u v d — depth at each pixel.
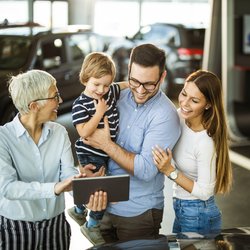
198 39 12.76
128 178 2.84
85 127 3.14
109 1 19.64
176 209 3.54
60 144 3.03
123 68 12.80
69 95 9.48
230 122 9.34
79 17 18.70
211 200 3.47
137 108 3.19
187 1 19.12
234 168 7.67
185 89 3.25
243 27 11.08
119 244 3.17
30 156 2.93
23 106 2.83
